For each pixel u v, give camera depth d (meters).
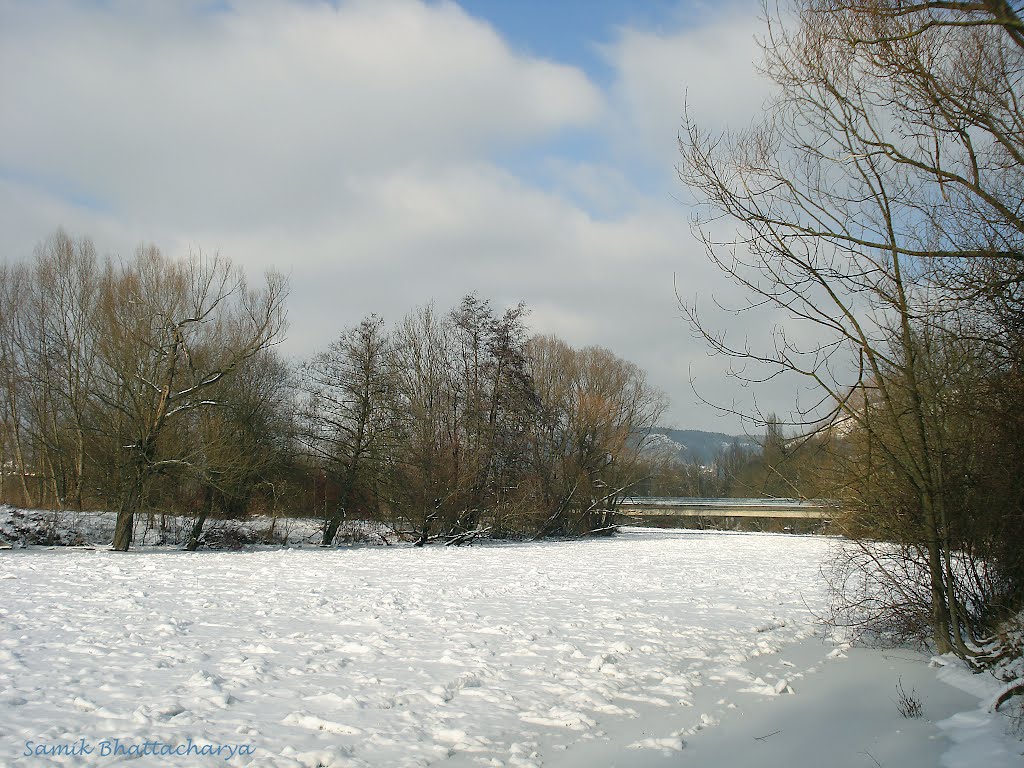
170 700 8.77
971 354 11.34
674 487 78.00
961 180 8.92
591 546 49.75
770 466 10.92
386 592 19.59
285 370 49.50
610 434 61.34
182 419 36.78
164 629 12.91
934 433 11.98
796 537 64.31
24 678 9.50
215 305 35.94
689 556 39.50
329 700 9.23
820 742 8.72
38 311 42.31
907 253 9.22
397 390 48.12
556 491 57.97
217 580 21.30
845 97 9.84
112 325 34.41
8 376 42.50
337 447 45.62
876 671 12.51
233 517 42.94
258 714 8.56
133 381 34.56
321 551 38.44
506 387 53.25
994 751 8.18
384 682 10.20
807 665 13.02
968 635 12.55
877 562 13.61
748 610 18.81
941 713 9.97
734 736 8.86
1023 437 11.10
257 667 10.60
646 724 9.19
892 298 10.52
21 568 23.28
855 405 11.91
